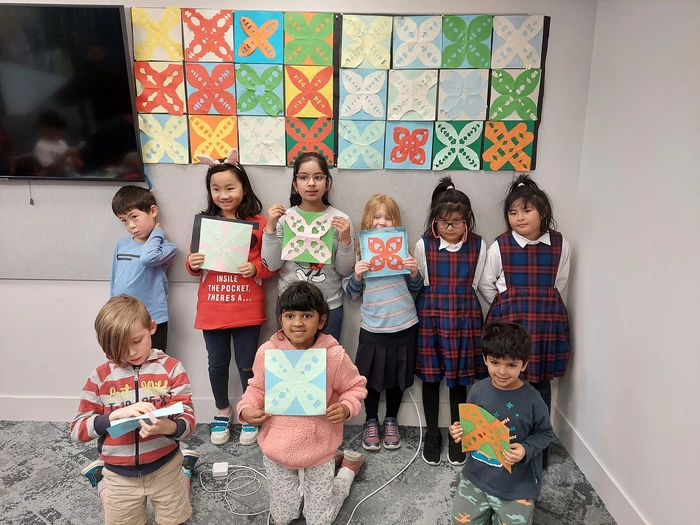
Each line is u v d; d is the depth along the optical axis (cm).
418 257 204
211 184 196
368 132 203
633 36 164
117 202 197
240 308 204
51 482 187
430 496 181
